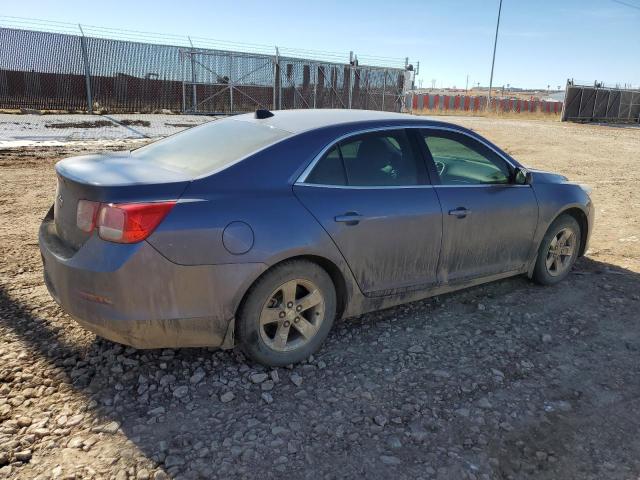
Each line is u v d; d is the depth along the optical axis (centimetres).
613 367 365
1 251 541
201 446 271
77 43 1897
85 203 295
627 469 268
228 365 346
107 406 300
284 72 2386
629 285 514
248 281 310
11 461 255
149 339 298
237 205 310
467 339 396
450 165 422
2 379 319
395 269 380
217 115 2192
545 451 279
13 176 926
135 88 2047
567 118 3738
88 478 247
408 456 271
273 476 254
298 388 326
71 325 387
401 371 349
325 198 342
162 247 288
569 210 504
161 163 351
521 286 504
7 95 1816
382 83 2748
